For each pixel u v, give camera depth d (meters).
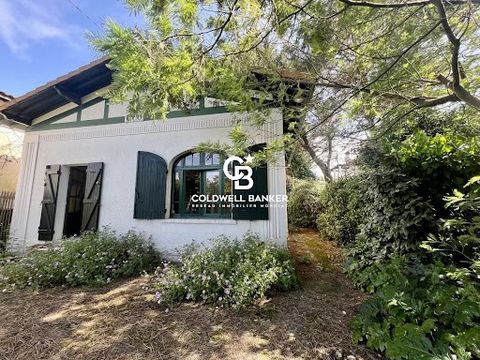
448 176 3.29
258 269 4.02
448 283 2.59
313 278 4.58
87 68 5.79
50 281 4.21
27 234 6.58
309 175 11.85
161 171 5.97
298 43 2.62
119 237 5.85
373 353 2.44
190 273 3.93
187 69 2.17
